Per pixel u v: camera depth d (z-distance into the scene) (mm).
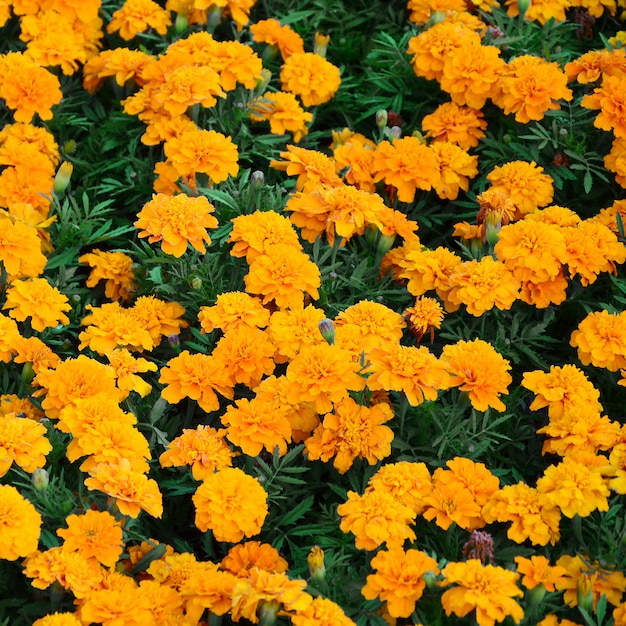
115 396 1688
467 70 1890
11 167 1847
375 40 1994
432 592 1600
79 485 1654
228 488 1631
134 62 1915
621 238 1821
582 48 2023
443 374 1683
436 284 1775
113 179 1884
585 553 1641
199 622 1622
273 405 1692
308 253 1831
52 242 1841
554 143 1872
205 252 1771
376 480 1646
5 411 1705
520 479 1700
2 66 1883
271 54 1966
